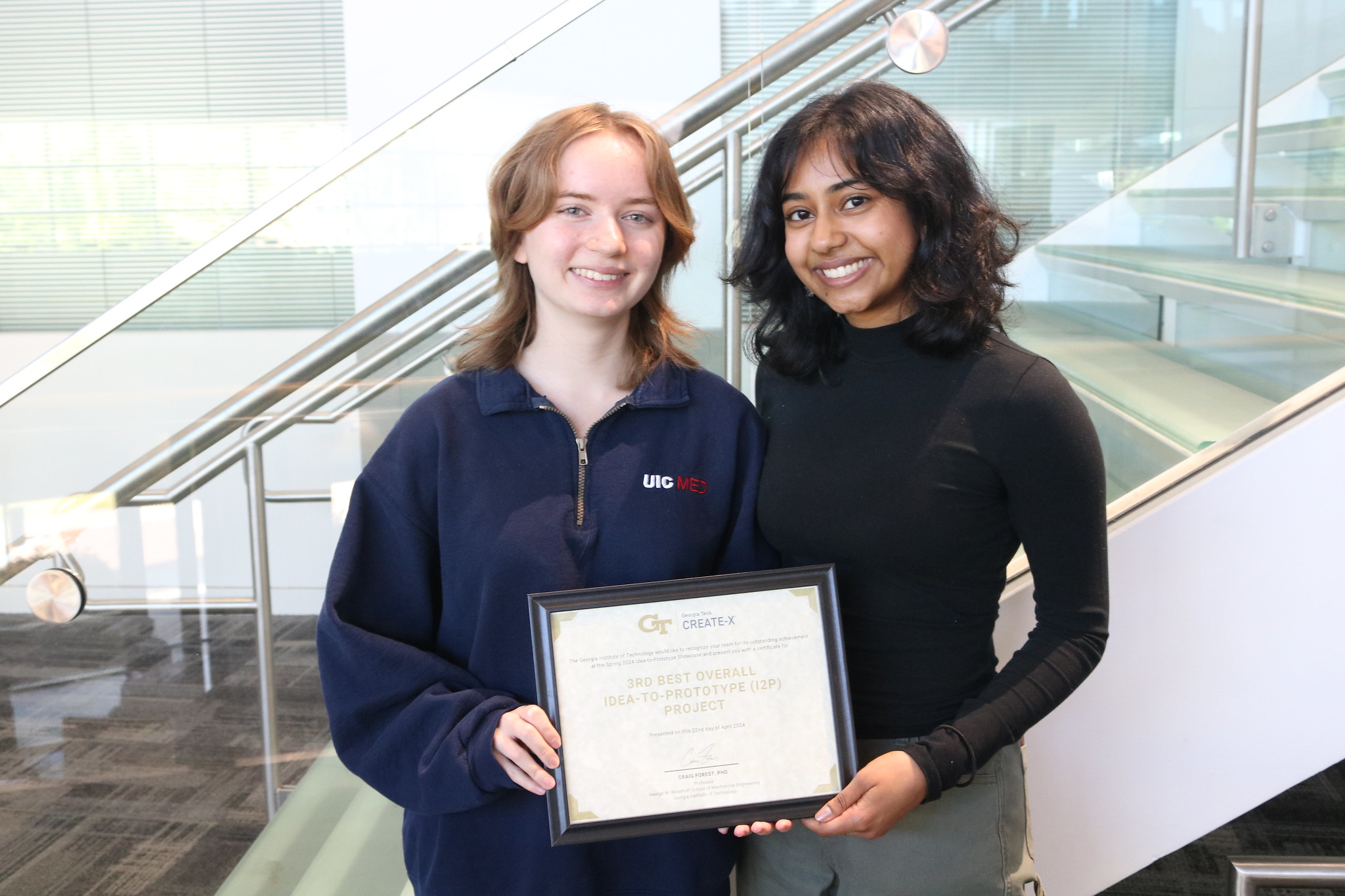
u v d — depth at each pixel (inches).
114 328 56.0
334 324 58.2
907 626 40.9
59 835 60.5
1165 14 63.8
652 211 39.7
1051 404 37.9
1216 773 58.4
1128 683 57.9
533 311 42.6
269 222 56.6
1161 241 66.9
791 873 44.1
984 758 37.6
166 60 150.3
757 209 42.7
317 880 58.8
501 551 39.8
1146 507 57.5
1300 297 57.4
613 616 37.8
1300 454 56.1
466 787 37.6
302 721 62.5
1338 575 56.7
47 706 59.2
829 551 41.2
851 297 40.1
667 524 41.1
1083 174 65.5
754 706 38.0
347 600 40.6
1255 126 62.7
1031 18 62.2
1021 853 42.8
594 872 40.6
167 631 60.0
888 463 40.1
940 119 39.7
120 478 57.5
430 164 56.7
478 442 40.9
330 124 151.8
